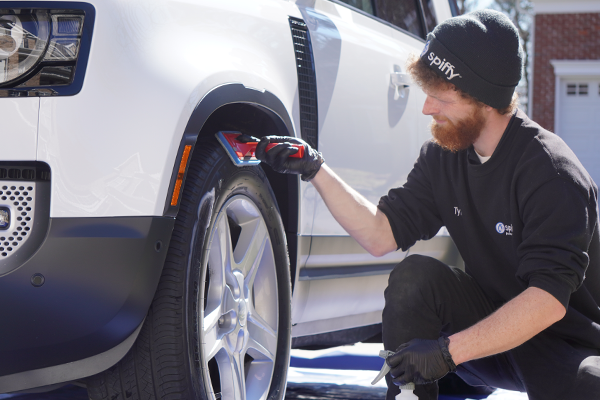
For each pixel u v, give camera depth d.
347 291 2.82
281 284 2.25
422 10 3.83
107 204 1.63
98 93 1.64
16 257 1.61
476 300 2.11
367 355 4.21
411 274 2.02
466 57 1.85
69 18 1.67
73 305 1.61
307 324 2.67
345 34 2.79
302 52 2.44
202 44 1.93
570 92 18.16
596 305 2.05
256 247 2.16
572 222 1.83
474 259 2.12
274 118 2.19
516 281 2.08
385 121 2.95
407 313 2.02
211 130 2.09
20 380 1.63
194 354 1.80
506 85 1.87
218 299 2.00
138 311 1.67
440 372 1.77
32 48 1.65
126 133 1.65
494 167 1.98
